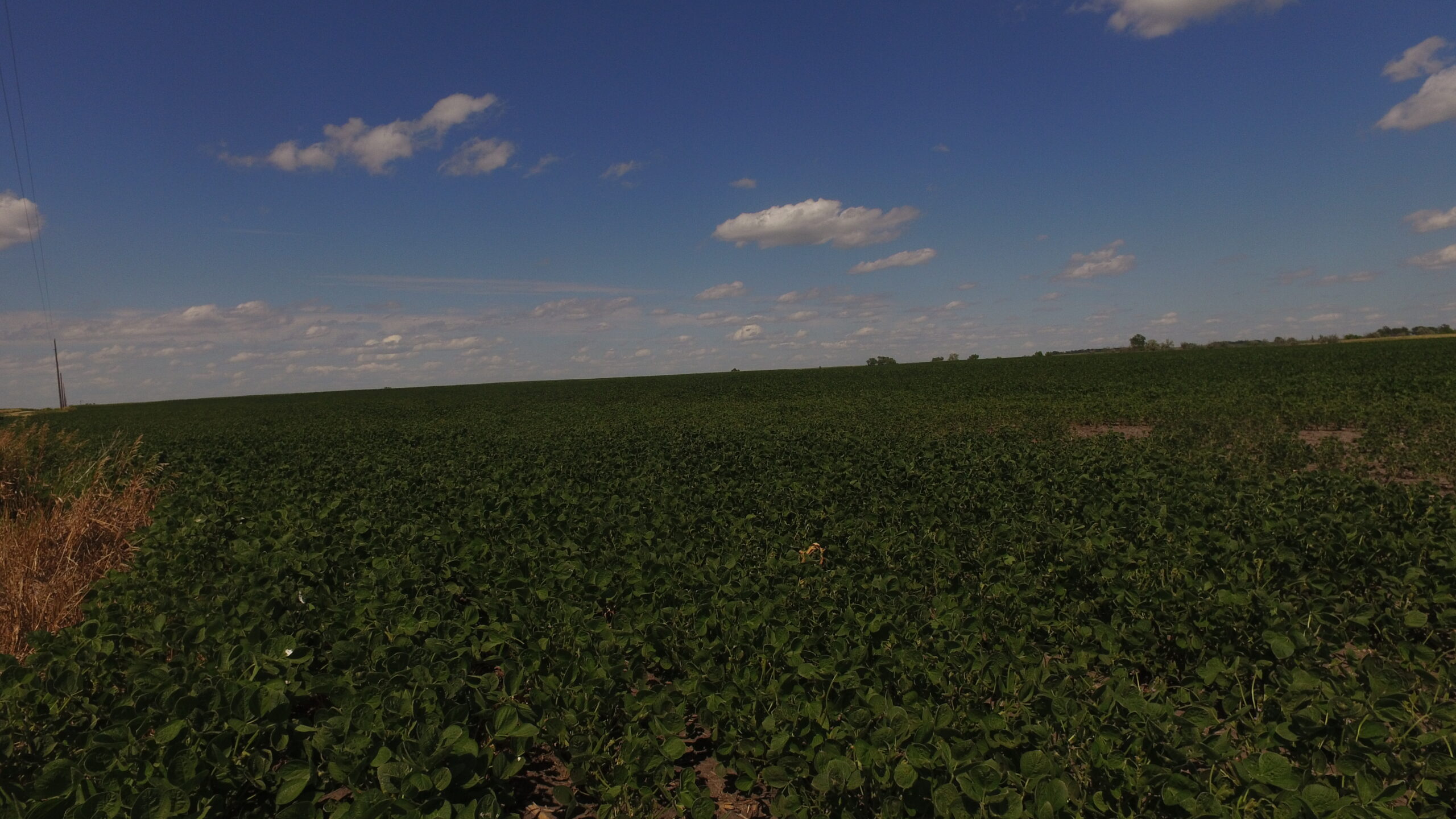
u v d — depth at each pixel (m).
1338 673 4.50
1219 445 14.31
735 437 17.34
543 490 9.92
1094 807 3.16
